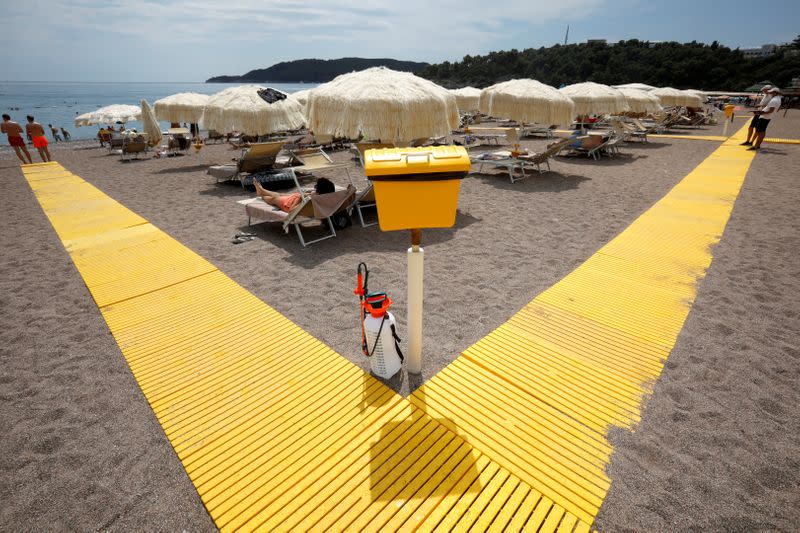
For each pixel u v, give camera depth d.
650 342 3.40
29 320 3.92
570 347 3.32
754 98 42.97
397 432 2.50
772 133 17.75
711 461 2.31
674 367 3.09
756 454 2.36
